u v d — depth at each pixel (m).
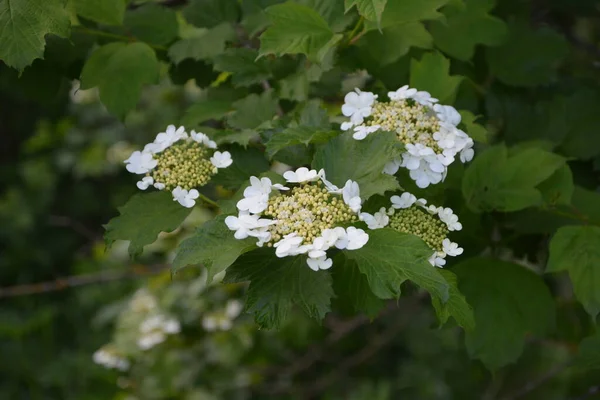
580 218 1.14
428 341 2.34
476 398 2.24
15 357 2.24
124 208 1.03
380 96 1.06
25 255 2.99
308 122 1.05
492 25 1.19
